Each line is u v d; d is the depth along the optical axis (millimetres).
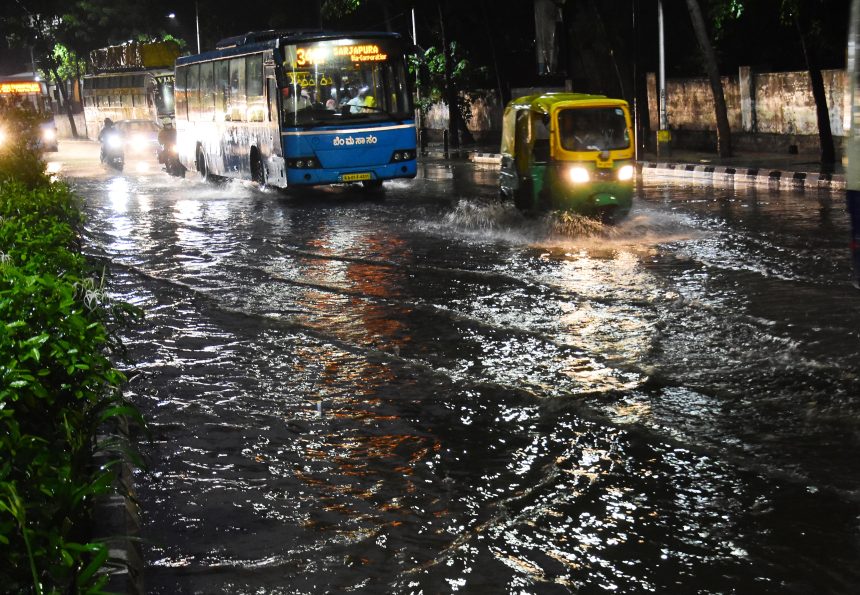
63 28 67562
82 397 4820
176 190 27438
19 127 17797
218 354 9383
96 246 17062
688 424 7016
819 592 4641
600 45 31047
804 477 6012
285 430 7152
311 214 20656
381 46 22750
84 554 4125
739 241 14758
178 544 5281
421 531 5406
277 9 47625
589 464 6336
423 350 9289
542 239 15789
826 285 11531
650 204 19484
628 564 4965
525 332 9812
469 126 44312
